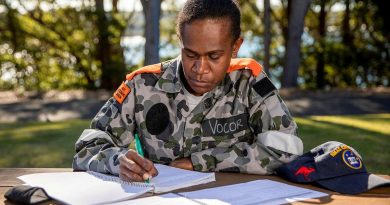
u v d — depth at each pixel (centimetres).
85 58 1367
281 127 183
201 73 162
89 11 1300
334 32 1628
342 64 1391
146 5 1009
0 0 1311
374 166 401
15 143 523
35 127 635
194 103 187
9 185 162
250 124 190
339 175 157
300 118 687
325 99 991
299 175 160
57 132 588
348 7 1516
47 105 981
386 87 1279
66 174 167
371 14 1473
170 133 188
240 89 188
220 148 180
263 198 141
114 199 138
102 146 179
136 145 191
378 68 1405
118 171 164
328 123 619
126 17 1386
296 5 1151
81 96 1152
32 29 1385
